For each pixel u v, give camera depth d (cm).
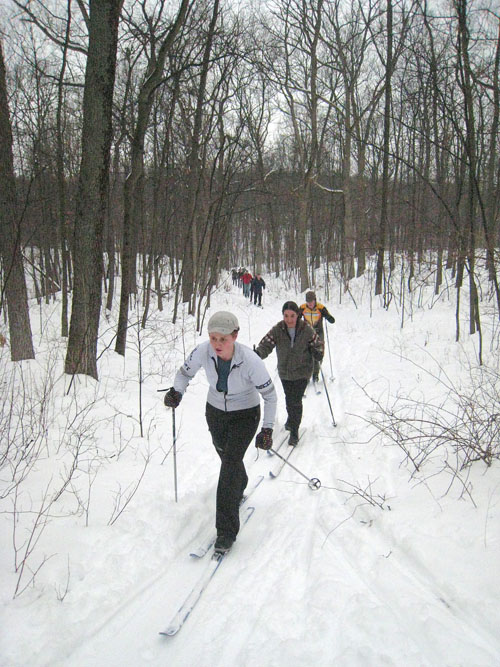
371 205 2430
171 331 1110
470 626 229
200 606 259
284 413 647
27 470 388
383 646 214
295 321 506
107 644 230
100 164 601
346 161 2097
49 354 690
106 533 311
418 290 1628
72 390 580
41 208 1457
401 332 1140
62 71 963
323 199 2862
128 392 636
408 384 678
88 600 253
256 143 2538
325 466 456
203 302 1875
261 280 2122
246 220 4138
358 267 2347
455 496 338
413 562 285
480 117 831
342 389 739
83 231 605
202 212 1753
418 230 1584
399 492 370
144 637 237
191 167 1473
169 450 479
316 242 2950
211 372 327
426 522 315
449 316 1196
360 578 278
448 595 252
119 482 390
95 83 584
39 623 230
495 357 729
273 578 283
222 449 348
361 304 1748
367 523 340
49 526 312
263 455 493
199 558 307
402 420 421
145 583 279
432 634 220
